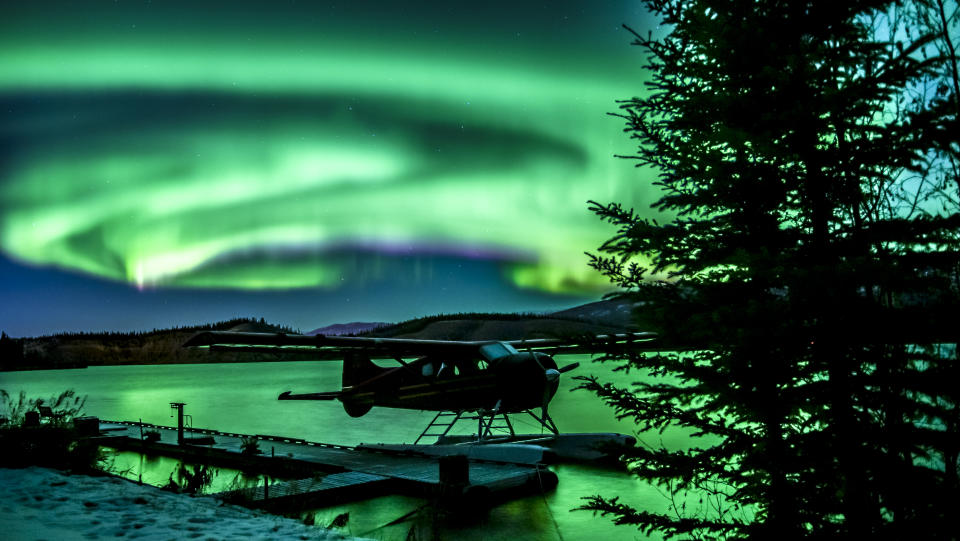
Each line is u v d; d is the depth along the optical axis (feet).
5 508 19.74
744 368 12.06
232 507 22.90
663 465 13.97
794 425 13.39
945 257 11.06
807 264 12.41
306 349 43.16
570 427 75.20
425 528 22.71
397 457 37.09
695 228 13.83
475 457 37.09
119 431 48.96
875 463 11.09
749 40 12.17
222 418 98.84
